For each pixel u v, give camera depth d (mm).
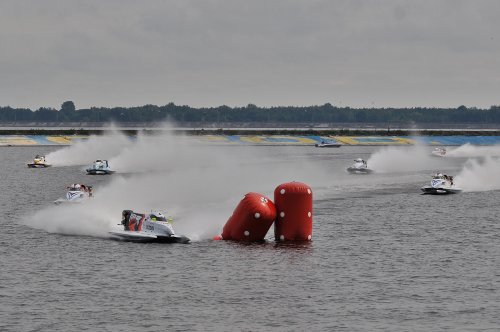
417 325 86875
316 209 179875
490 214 175500
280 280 105562
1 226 147750
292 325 86625
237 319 88438
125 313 89938
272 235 138750
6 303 93125
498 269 113562
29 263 114125
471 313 91125
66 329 84312
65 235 136750
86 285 101812
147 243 129750
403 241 136750
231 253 122438
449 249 129250
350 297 97438
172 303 94062
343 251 125875
